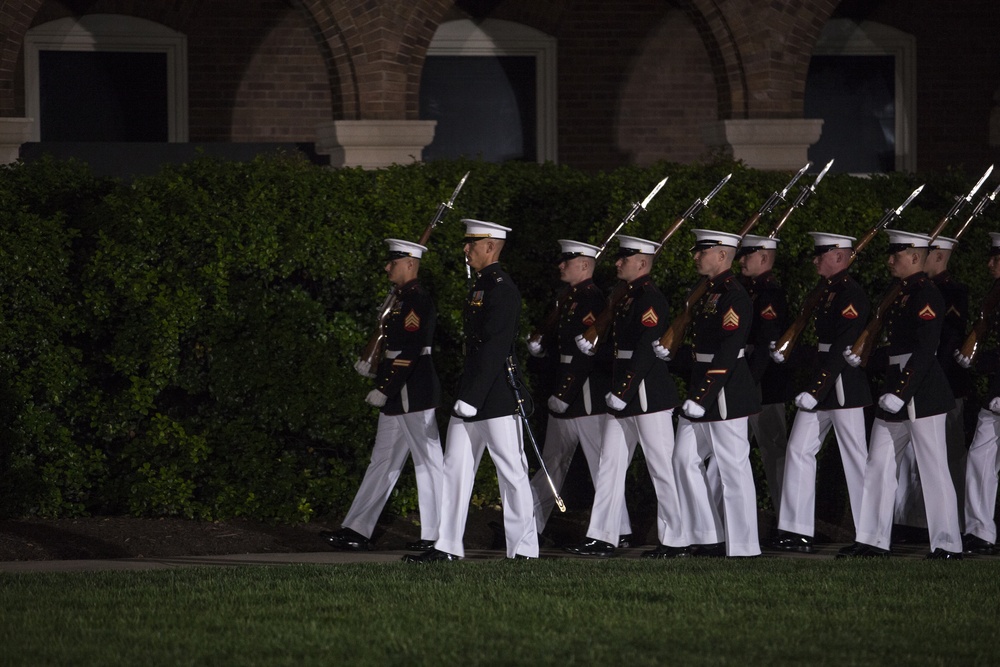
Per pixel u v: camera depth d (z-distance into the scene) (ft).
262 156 76.33
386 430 69.87
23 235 70.33
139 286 71.92
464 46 139.44
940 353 72.69
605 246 70.69
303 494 74.13
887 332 68.28
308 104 136.67
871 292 80.33
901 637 49.55
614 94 141.59
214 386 73.36
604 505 69.26
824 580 59.36
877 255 79.71
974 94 146.41
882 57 145.69
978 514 70.13
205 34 134.21
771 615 52.80
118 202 72.08
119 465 73.77
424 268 75.05
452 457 65.92
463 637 49.42
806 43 119.75
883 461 68.18
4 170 73.05
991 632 50.26
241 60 135.13
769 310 71.61
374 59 115.65
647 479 78.07
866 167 146.00
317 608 53.83
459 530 66.08
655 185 78.18
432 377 67.97
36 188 72.64
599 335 68.80
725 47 119.44
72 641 48.85
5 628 50.62
